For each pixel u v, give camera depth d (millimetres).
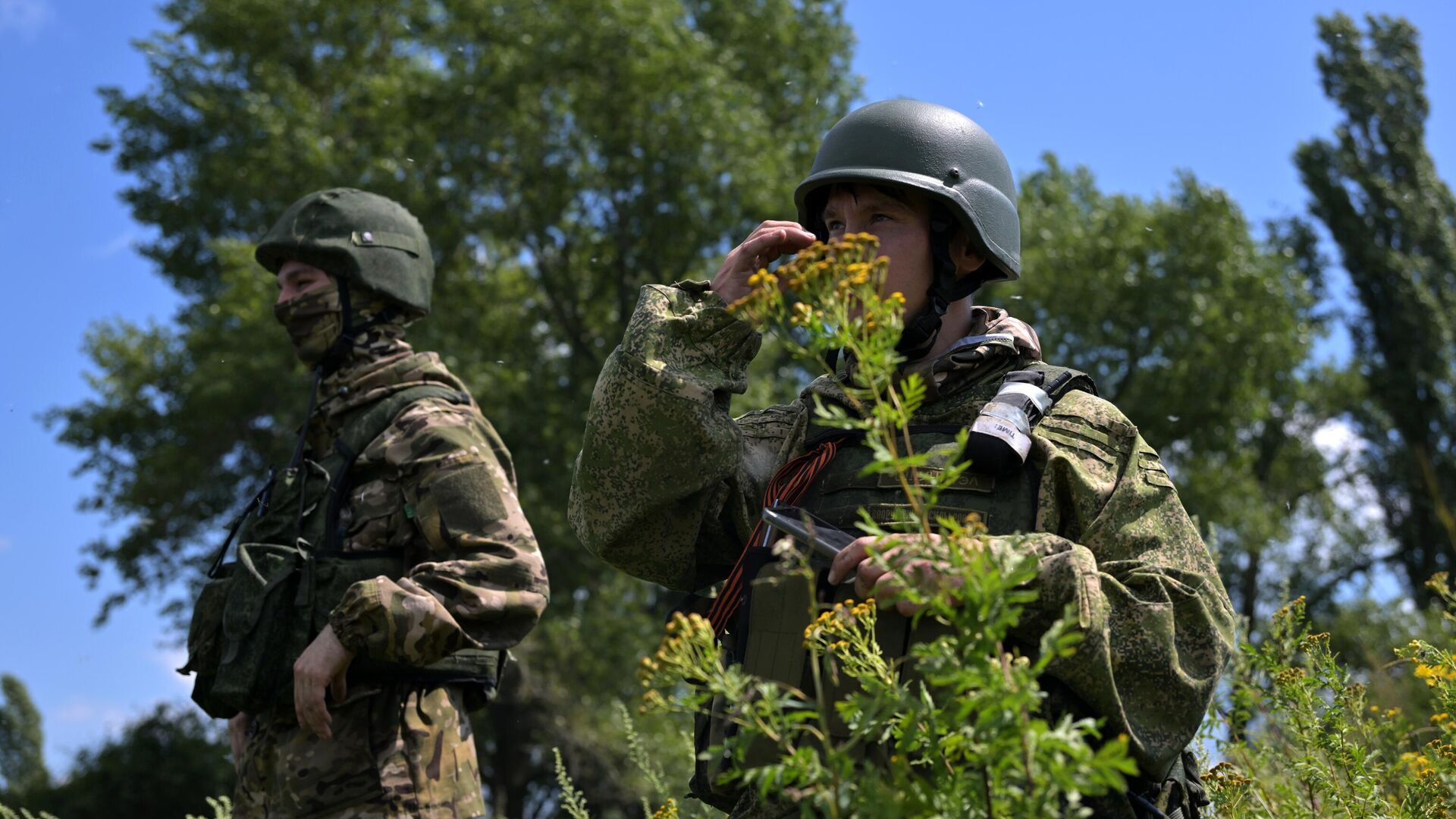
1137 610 1967
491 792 19953
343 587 3045
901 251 2348
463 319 21922
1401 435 24922
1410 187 25938
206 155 23984
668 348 2344
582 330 22891
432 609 2893
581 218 22109
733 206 21719
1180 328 22812
